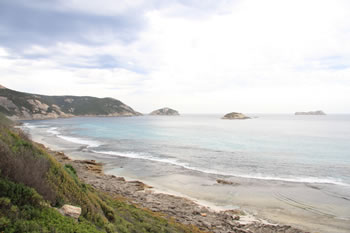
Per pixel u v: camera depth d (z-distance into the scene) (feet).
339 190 68.28
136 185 70.18
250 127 336.29
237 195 64.18
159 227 33.65
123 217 33.19
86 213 23.35
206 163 103.04
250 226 43.83
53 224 17.07
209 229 40.98
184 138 194.29
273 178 80.69
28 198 17.69
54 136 200.95
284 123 449.48
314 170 91.71
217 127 334.85
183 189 69.21
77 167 86.12
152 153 125.90
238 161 107.04
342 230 44.21
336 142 169.58
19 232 14.51
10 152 20.89
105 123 419.95
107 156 116.67
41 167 22.85
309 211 53.42
